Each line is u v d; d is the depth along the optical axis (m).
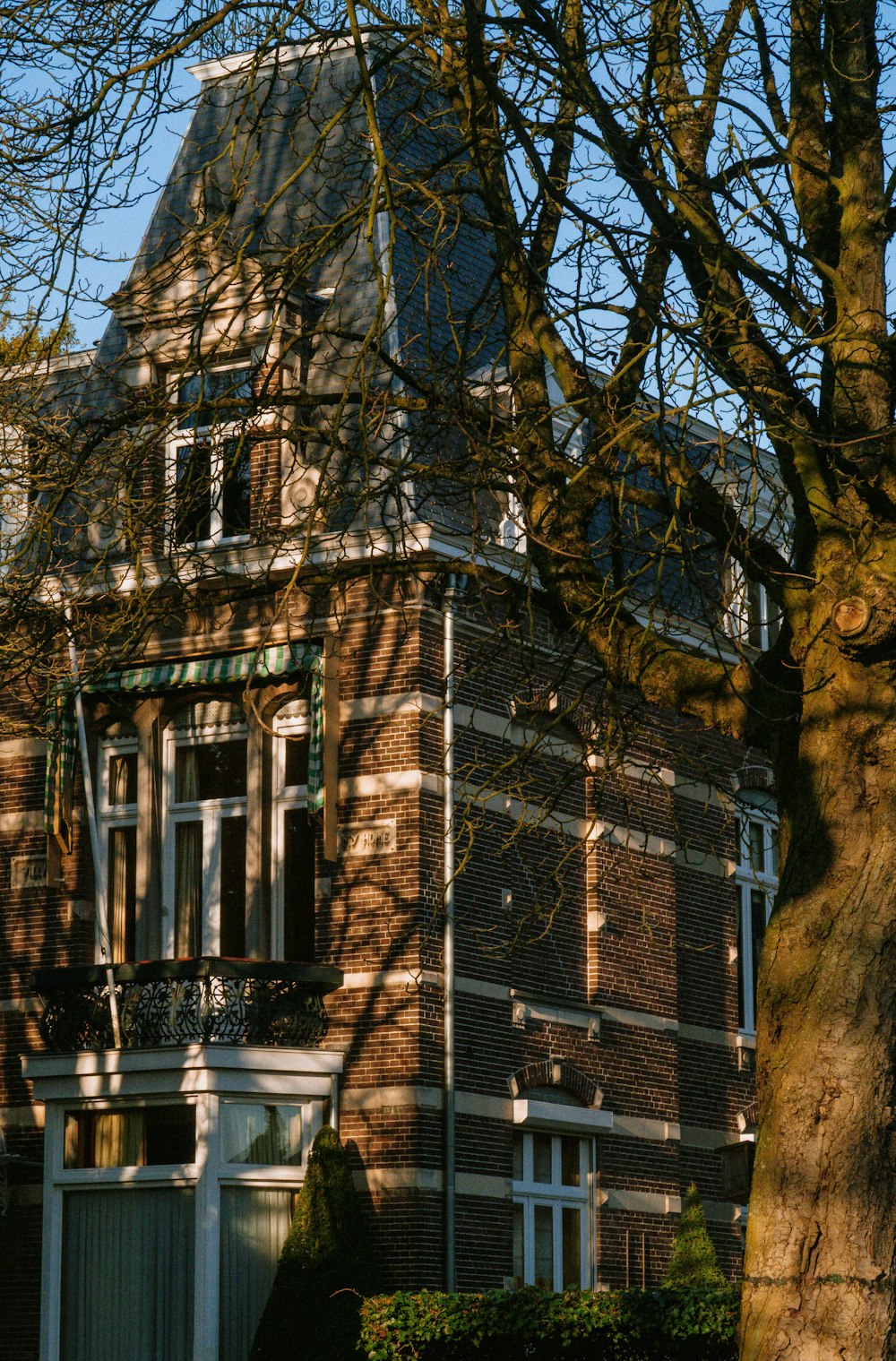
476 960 20.62
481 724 21.12
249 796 21.25
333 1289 18.80
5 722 20.30
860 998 10.09
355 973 20.30
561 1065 21.45
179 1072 19.94
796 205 12.22
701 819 24.64
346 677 20.89
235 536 21.38
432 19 12.66
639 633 11.92
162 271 21.80
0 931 22.56
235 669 21.25
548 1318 17.83
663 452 11.03
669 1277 21.77
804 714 10.73
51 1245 20.69
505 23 11.95
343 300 21.61
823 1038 10.09
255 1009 20.09
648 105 11.77
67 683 17.89
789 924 10.38
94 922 22.16
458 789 20.61
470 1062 20.31
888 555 10.52
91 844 22.23
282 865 21.22
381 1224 19.58
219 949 21.41
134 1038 20.47
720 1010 24.64
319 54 12.75
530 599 12.59
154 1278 20.17
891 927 10.19
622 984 22.73
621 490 12.18
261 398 12.70
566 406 11.95
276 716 21.56
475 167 12.41
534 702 13.52
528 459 12.61
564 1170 21.69
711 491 11.70
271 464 21.22
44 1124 21.39
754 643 24.61
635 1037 22.78
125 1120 20.69
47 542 12.97
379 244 21.55
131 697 22.14
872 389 11.23
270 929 21.09
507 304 12.80
